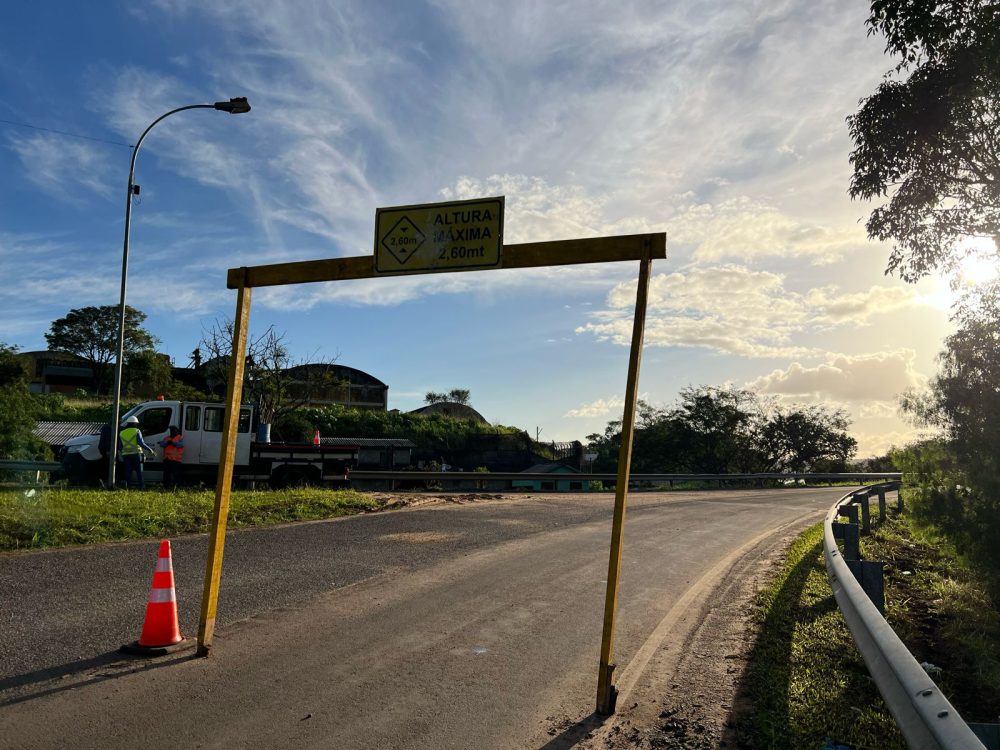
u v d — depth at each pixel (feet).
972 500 32.14
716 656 19.35
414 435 141.49
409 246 18.03
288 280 19.40
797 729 14.48
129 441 52.85
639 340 15.85
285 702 15.48
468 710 15.42
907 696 10.52
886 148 41.93
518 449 149.89
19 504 36.91
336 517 45.96
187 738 13.55
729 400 155.53
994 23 36.50
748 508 64.08
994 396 32.65
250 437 60.54
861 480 127.95
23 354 173.06
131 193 55.01
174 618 19.08
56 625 20.35
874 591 18.93
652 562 33.55
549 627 21.97
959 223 43.14
